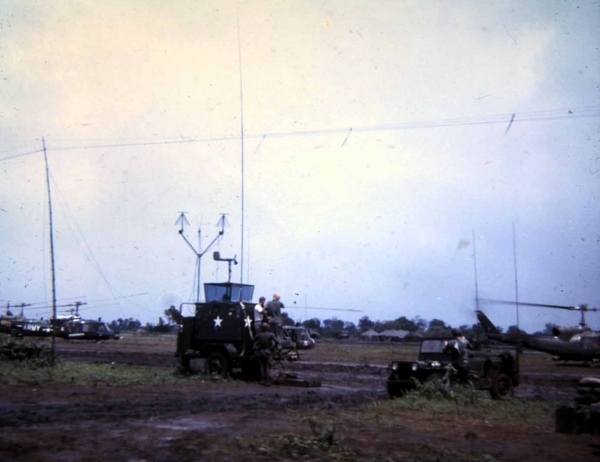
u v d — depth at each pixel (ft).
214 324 84.79
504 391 68.80
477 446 40.91
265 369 81.15
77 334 203.92
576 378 106.32
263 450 36.19
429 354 68.74
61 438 38.50
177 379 77.92
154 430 42.47
